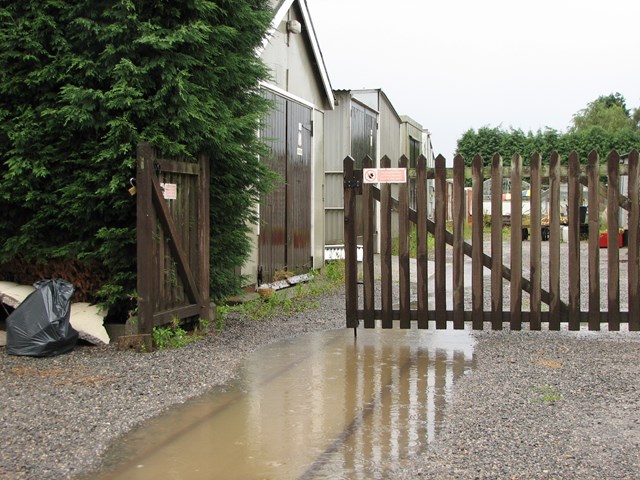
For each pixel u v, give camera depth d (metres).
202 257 8.40
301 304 11.05
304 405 5.67
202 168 8.36
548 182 8.13
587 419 5.21
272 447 4.73
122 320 8.12
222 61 8.48
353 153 20.62
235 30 8.30
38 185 7.78
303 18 14.09
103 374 6.40
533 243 8.06
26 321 7.04
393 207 8.42
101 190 7.49
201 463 4.45
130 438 4.88
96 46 7.70
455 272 8.16
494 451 4.59
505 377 6.44
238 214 9.23
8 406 5.43
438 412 5.46
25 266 8.18
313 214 15.02
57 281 7.46
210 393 5.99
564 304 8.10
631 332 8.62
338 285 13.73
